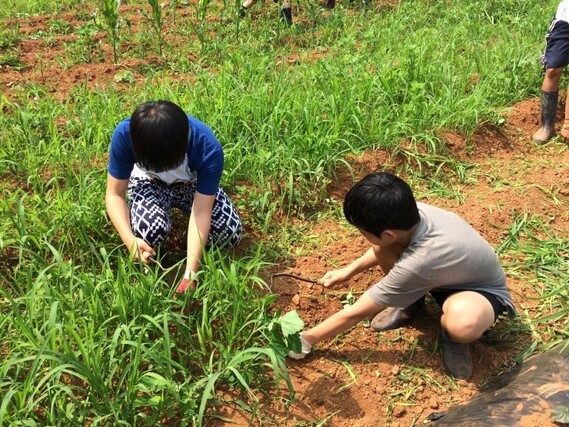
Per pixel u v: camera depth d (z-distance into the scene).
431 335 2.99
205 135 2.90
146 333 2.70
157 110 2.49
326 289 3.23
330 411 2.64
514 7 7.04
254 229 3.63
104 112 4.33
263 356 2.74
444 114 4.48
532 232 3.67
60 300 2.68
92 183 3.55
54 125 4.12
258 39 6.25
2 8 7.26
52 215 3.42
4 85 5.19
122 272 2.79
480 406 2.47
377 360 2.87
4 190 3.59
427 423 2.54
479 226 3.67
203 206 2.98
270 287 3.21
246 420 2.57
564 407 2.31
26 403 2.46
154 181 3.20
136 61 5.81
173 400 2.51
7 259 3.28
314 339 2.76
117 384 2.52
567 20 4.25
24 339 2.69
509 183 4.09
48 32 6.52
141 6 7.50
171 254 3.38
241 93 4.54
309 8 7.43
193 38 6.36
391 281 2.56
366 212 2.43
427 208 2.67
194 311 2.89
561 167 4.28
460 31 6.12
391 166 4.18
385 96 4.63
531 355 2.83
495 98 4.92
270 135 4.04
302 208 3.81
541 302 3.15
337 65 5.13
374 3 7.49
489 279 2.66
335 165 4.01
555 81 4.45
